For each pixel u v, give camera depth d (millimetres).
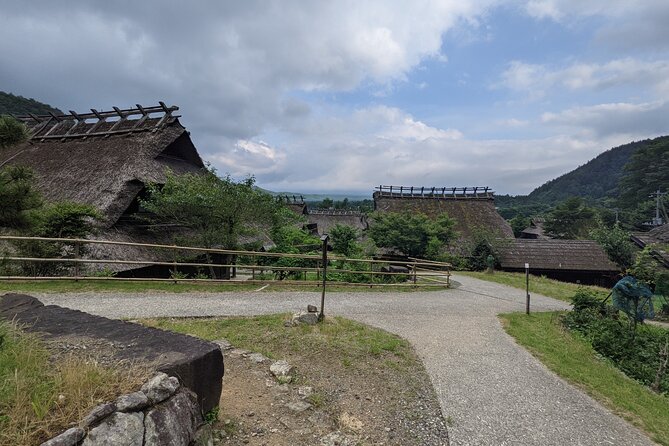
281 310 8305
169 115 17234
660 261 13688
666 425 4598
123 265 11344
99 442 2207
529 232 50406
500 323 9047
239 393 4152
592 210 44188
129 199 13125
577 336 8938
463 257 25469
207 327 6570
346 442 3529
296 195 46906
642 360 7816
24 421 2160
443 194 34812
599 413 4730
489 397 4902
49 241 9664
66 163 15625
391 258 25203
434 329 7953
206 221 13039
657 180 54312
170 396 2746
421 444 3711
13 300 4352
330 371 5184
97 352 3104
